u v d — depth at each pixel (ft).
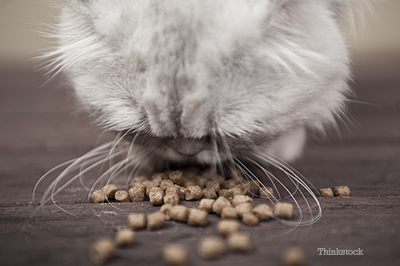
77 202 1.14
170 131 1.03
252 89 1.03
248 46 1.00
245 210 1.01
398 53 3.55
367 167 1.41
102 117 1.12
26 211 1.09
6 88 2.88
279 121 1.08
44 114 2.31
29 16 1.30
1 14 1.45
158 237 0.95
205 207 1.04
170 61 0.98
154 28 0.98
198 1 0.98
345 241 0.94
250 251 0.91
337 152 1.57
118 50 1.03
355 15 1.30
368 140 1.73
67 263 0.89
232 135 1.05
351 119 2.01
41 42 1.28
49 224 1.02
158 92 0.99
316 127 1.33
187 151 1.08
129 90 1.03
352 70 1.27
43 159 1.53
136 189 1.13
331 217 1.03
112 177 1.31
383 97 2.44
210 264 0.88
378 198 1.14
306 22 1.08
